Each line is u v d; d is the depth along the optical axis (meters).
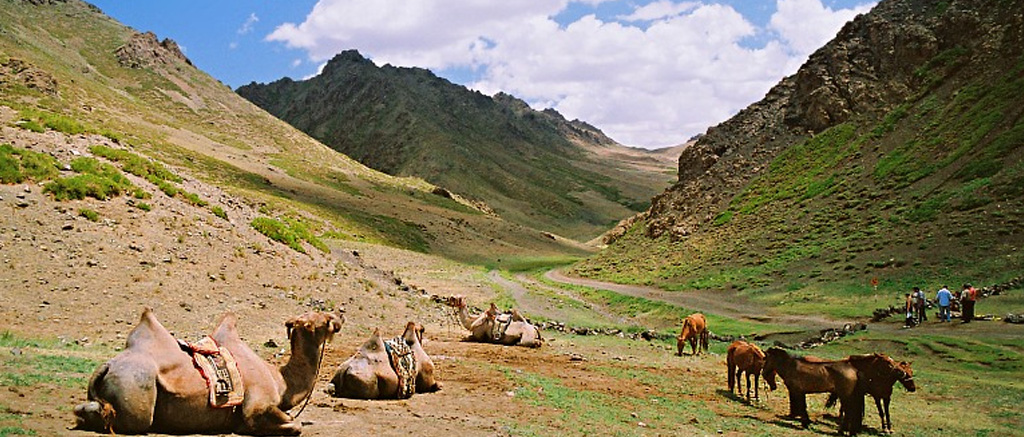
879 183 58.53
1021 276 34.66
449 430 8.73
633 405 13.02
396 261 67.25
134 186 23.66
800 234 58.00
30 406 7.17
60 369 9.78
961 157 53.62
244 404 7.20
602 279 74.44
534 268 102.25
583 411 11.55
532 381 14.19
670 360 21.91
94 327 15.24
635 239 89.50
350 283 26.48
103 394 6.46
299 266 25.30
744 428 11.96
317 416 8.76
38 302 15.62
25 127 24.44
